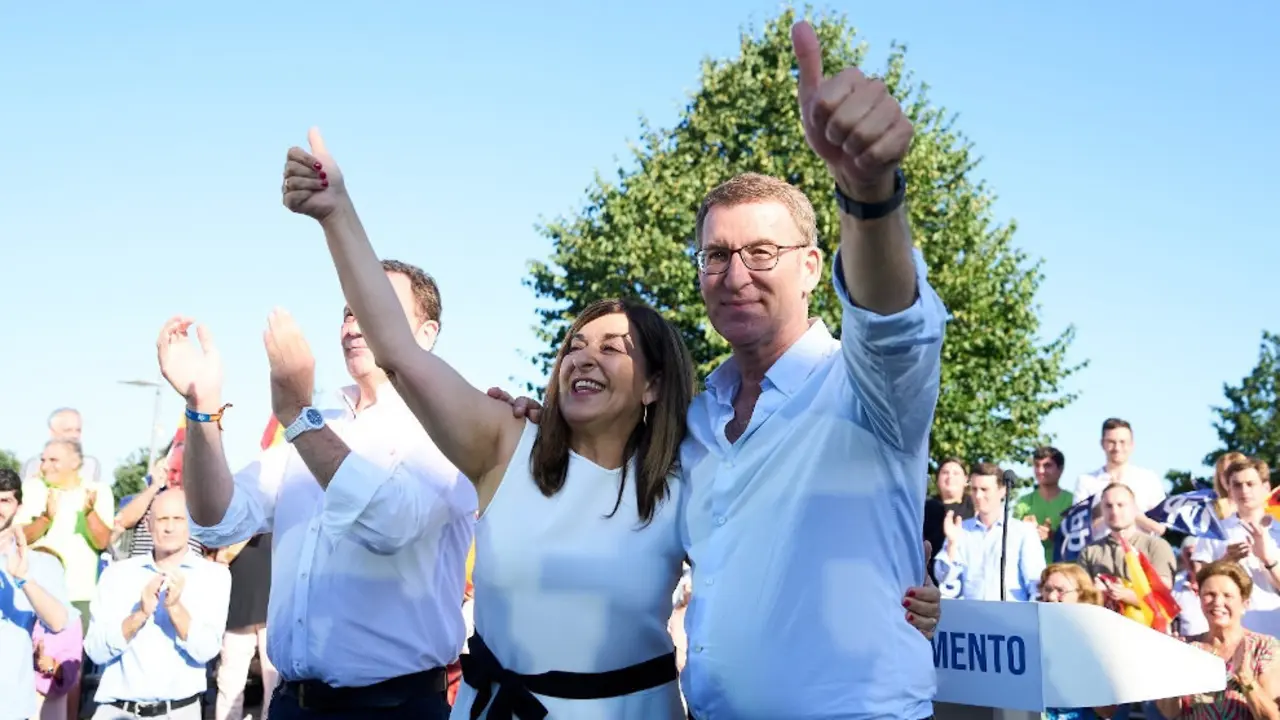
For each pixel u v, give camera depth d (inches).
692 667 97.5
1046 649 102.6
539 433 106.4
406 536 130.5
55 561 267.9
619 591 102.3
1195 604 241.6
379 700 136.8
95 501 316.8
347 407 150.8
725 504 97.7
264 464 153.0
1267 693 203.3
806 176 753.0
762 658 92.4
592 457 106.5
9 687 237.1
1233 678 206.4
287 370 127.5
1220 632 210.2
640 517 103.7
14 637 239.5
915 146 788.6
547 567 102.1
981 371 816.9
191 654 238.5
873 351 82.0
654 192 787.4
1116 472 313.0
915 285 79.6
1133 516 255.4
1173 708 211.9
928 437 92.0
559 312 836.6
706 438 103.0
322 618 137.3
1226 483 247.3
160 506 241.1
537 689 102.3
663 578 104.7
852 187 73.9
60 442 316.5
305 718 138.8
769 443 96.3
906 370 83.3
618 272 788.6
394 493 128.4
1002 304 824.3
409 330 108.8
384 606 137.5
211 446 138.4
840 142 69.6
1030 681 102.3
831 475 93.1
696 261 105.1
